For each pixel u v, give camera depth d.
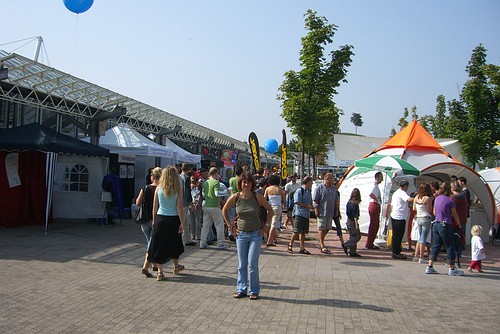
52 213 14.39
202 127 24.75
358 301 6.84
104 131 15.72
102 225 14.27
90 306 6.04
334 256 11.02
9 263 8.42
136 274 8.05
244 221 6.78
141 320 5.56
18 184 13.13
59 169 14.59
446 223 9.21
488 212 14.70
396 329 5.60
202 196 12.07
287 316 5.96
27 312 5.69
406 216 11.05
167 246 7.61
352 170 16.30
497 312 6.48
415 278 8.77
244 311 6.10
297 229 11.09
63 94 13.46
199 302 6.45
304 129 18.62
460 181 13.19
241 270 6.81
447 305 6.79
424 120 32.78
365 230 15.24
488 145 21.02
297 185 16.20
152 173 8.52
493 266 10.60
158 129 20.81
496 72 20.17
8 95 12.37
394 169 12.97
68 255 9.41
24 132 12.49
